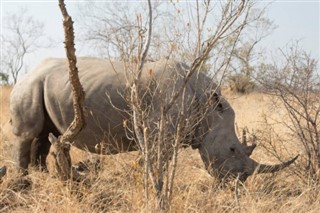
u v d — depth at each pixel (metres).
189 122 9.05
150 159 8.47
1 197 9.91
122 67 11.29
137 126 8.55
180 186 10.09
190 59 8.73
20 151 11.63
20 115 11.51
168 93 10.03
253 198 9.42
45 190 9.78
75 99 8.96
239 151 10.94
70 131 9.46
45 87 11.34
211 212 9.10
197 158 12.71
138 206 8.84
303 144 11.15
